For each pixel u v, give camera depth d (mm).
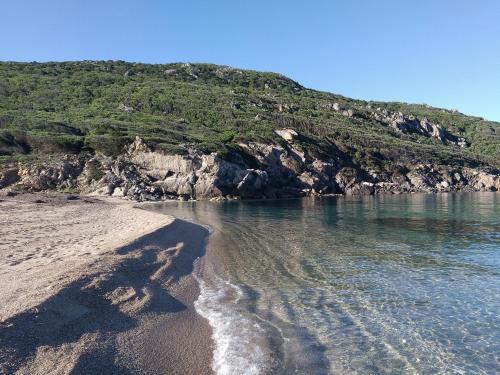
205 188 61625
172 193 61281
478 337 10031
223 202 57344
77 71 118125
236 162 68062
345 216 38125
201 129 80688
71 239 18578
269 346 9289
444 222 33312
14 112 75188
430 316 11398
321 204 53750
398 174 86875
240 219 35406
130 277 12719
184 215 38406
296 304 12312
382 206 49875
